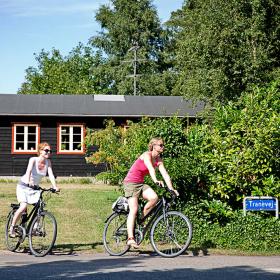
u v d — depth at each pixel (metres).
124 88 60.66
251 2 27.52
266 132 10.80
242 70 27.75
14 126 33.09
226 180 10.84
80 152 33.34
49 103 34.22
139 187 9.50
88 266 8.41
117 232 9.66
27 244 10.59
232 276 7.59
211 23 28.14
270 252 9.89
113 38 64.06
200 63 29.03
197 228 10.48
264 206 10.66
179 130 11.57
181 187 10.77
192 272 7.87
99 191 23.53
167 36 62.91
